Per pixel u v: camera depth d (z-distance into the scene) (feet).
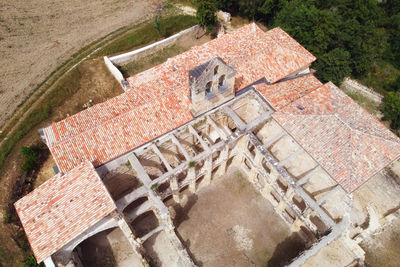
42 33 168.55
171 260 101.40
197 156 95.45
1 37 164.25
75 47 162.30
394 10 200.44
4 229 100.48
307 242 105.81
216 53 125.08
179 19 181.47
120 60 152.66
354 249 102.06
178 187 103.19
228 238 107.14
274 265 102.01
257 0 171.94
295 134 96.48
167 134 100.12
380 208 114.01
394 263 104.53
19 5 183.01
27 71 149.38
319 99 104.58
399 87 166.61
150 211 109.60
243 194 117.29
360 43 158.30
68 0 190.19
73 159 89.81
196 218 110.93
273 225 110.22
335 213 98.73
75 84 143.13
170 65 128.16
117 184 101.86
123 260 100.73
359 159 88.69
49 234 75.51
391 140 93.35
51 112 132.98
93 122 96.94
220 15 184.34
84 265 98.63
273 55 118.42
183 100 103.35
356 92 162.81
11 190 108.37
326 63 149.38
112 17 181.68
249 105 116.78
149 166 107.14
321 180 107.86
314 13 149.89
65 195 81.15
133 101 102.89
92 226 81.00
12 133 124.16
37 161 117.29
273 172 98.48
